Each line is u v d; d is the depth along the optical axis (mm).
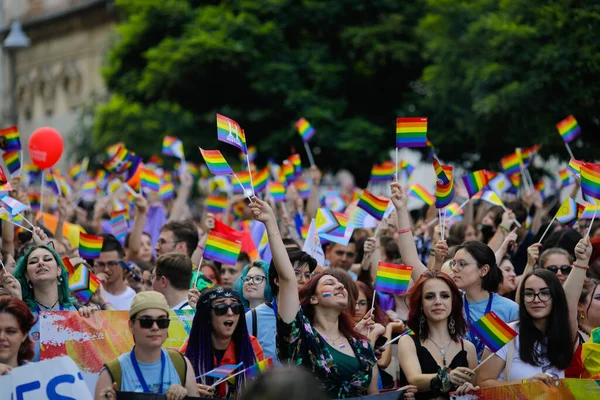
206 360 13398
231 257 16641
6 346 12406
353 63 47625
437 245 16344
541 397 12984
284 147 45344
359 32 46188
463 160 43406
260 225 21578
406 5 46500
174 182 39781
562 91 32500
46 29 101062
